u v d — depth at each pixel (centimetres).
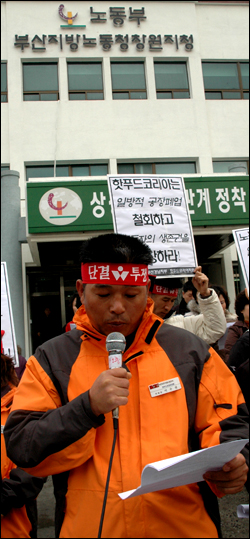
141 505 132
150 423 139
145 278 149
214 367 152
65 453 131
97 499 132
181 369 146
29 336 952
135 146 1040
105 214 760
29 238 761
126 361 148
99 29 1067
